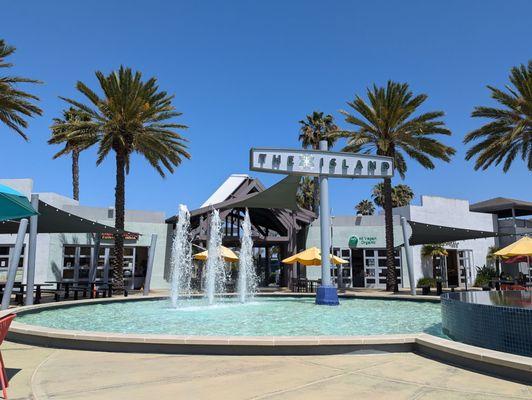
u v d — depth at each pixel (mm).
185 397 4500
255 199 26047
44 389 4793
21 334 7719
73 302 15023
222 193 31047
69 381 5117
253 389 4781
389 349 6598
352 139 25266
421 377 5246
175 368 5711
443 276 33375
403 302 17234
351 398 4469
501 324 6605
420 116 24328
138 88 22984
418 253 32156
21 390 4773
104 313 13469
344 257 32125
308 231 32344
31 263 14461
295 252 30344
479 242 35781
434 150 24672
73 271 26906
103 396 4535
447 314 8570
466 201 35406
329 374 5406
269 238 30359
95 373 5477
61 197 27625
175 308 15062
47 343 7320
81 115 22891
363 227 32188
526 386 4828
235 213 33469
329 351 6488
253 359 6219
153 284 28391
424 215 32438
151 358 6301
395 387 4840
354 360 6152
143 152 24297
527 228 37344
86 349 6941
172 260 28891
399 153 26781
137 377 5277
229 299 19281
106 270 27812
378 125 24781
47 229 19312
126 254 28469
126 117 22312
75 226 18656
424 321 11367
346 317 12234
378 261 32031
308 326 10445
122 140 22172
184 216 27375
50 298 19406
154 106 23406
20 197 5891
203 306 15828
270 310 14211
